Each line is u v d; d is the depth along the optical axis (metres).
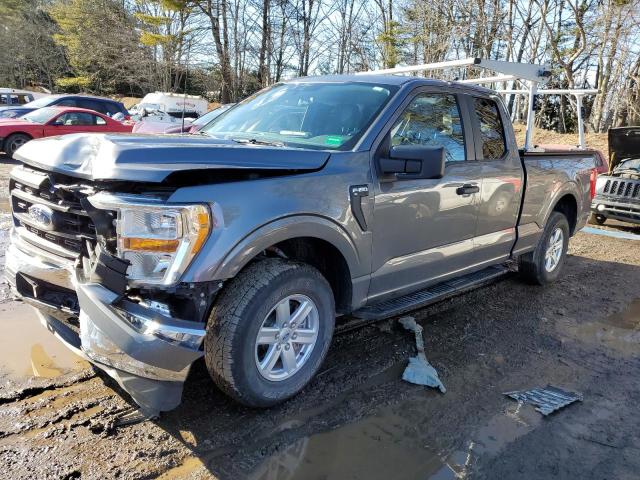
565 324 4.86
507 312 5.07
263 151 2.96
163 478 2.54
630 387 3.74
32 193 3.13
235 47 31.95
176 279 2.57
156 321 2.60
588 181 6.16
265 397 3.02
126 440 2.79
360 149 3.41
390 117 3.62
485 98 4.63
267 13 31.53
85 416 2.96
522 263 5.73
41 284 3.12
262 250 2.84
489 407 3.35
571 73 23.25
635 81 22.91
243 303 2.80
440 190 3.90
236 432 2.92
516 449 2.94
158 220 2.55
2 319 4.10
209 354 2.83
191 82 35.12
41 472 2.51
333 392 3.40
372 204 3.40
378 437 2.97
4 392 3.12
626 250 8.16
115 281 2.63
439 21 26.27
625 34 21.06
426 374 3.65
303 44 32.78
